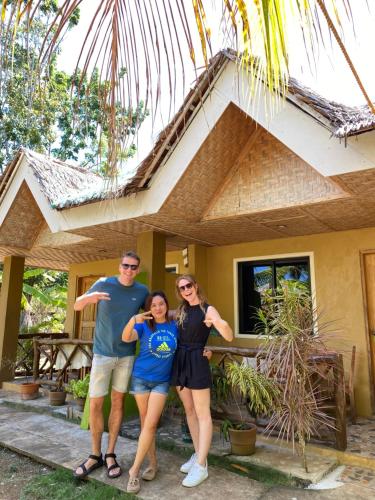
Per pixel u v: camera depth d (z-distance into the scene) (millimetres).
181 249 7613
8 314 7984
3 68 1235
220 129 4270
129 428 4918
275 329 3611
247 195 4773
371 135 3350
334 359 3832
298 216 4891
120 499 3109
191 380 3385
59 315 16344
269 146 4648
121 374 3746
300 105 3592
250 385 3574
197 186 4734
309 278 6074
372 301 5520
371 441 4156
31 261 9289
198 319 3490
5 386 7578
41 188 6133
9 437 4652
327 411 4195
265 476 3492
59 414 5648
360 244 5629
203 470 3338
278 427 4207
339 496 3133
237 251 6910
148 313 3510
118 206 5090
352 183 3717
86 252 8148
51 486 3492
